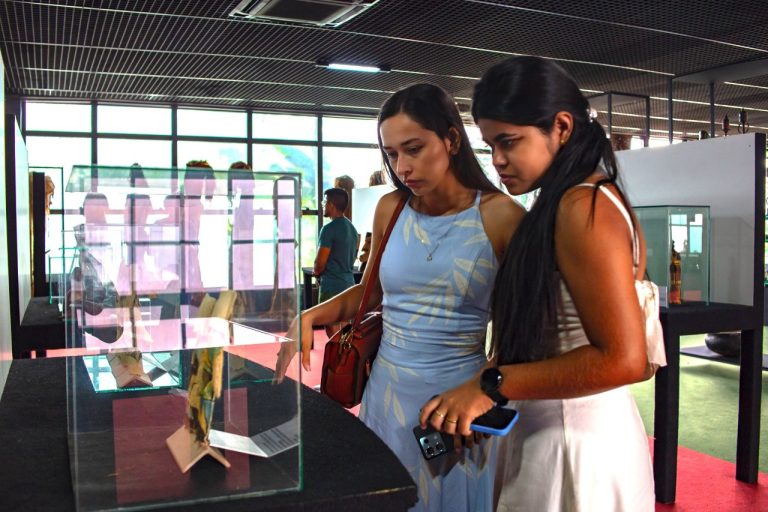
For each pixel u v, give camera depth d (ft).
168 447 2.56
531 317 3.69
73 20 18.67
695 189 11.43
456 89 28.60
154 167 2.58
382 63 24.36
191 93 28.91
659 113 33.91
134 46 21.43
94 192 2.52
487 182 4.64
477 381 3.61
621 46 22.03
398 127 4.37
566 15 18.86
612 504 4.09
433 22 19.47
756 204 10.46
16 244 8.76
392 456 3.03
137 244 2.58
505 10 18.40
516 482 4.26
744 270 10.55
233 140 32.81
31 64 23.49
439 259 4.57
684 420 13.76
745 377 10.24
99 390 2.50
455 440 4.10
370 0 17.22
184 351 2.59
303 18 18.51
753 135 10.50
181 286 2.59
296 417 2.64
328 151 34.63
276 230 2.74
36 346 8.81
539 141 3.68
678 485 10.17
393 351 4.79
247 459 2.62
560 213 3.54
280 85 27.81
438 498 4.57
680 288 10.41
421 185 4.44
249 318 2.68
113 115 30.73
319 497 2.59
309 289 24.80
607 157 3.73
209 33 20.22
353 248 16.20
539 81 3.63
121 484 2.50
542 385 3.46
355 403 5.09
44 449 3.14
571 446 4.09
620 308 3.34
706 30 20.35
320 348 21.15
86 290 2.49
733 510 9.26
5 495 2.62
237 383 2.65
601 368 3.34
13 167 9.00
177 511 2.48
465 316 4.58
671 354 9.51
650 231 10.44
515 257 3.72
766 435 12.80
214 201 2.66
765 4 17.89
